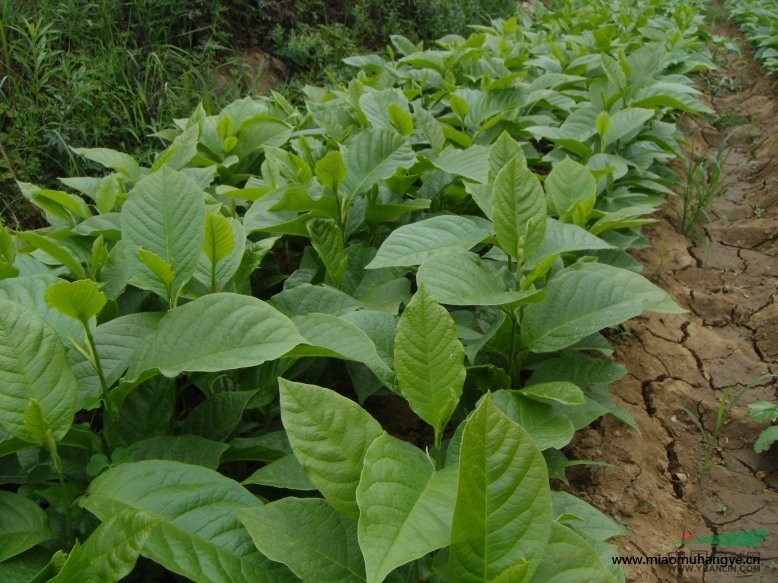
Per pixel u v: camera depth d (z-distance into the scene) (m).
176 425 2.09
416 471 1.45
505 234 2.20
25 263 2.34
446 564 1.53
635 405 3.19
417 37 7.73
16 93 4.30
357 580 1.42
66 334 1.88
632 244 3.89
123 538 1.30
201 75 5.39
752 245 4.83
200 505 1.49
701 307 4.14
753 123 7.11
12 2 4.78
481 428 1.27
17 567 1.48
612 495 2.67
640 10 9.62
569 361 2.43
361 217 2.98
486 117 4.24
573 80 4.74
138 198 2.02
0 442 1.56
